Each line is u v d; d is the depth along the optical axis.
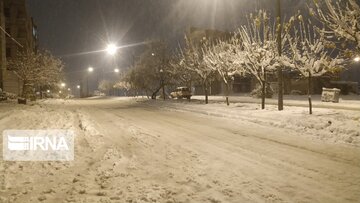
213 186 6.48
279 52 17.86
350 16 11.27
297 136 11.65
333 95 24.66
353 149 9.34
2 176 7.19
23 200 5.75
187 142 11.35
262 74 19.78
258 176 7.07
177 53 37.25
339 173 7.11
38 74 44.22
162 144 11.09
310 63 15.19
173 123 17.08
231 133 13.02
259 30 19.27
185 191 6.21
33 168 7.94
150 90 44.00
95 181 6.92
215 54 25.25
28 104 33.84
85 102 46.31
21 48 59.34
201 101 31.84
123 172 7.55
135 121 18.50
